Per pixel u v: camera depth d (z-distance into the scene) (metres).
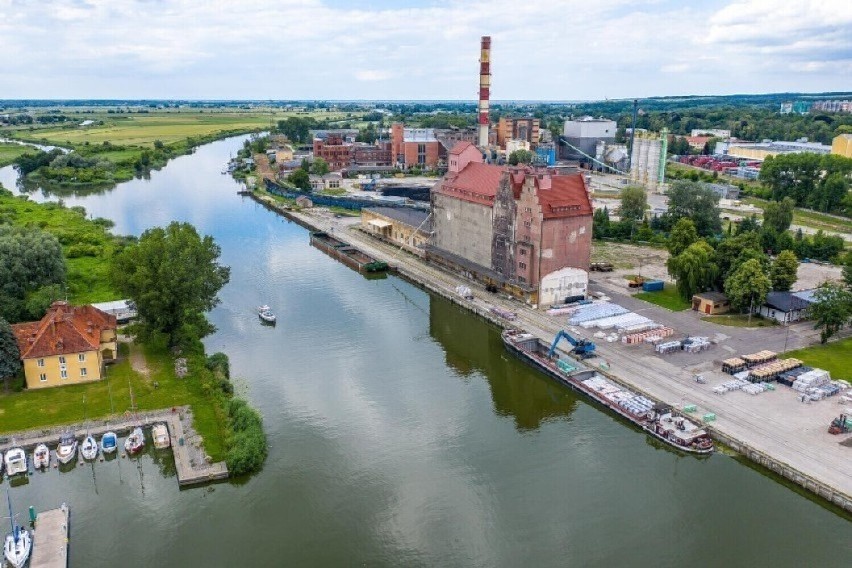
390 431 102.06
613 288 165.25
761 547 75.81
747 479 88.00
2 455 91.06
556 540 77.50
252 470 90.50
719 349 124.62
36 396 105.75
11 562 71.06
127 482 88.75
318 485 87.88
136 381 111.38
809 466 86.56
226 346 134.38
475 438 100.38
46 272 149.88
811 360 118.19
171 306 121.06
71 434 95.44
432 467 92.31
